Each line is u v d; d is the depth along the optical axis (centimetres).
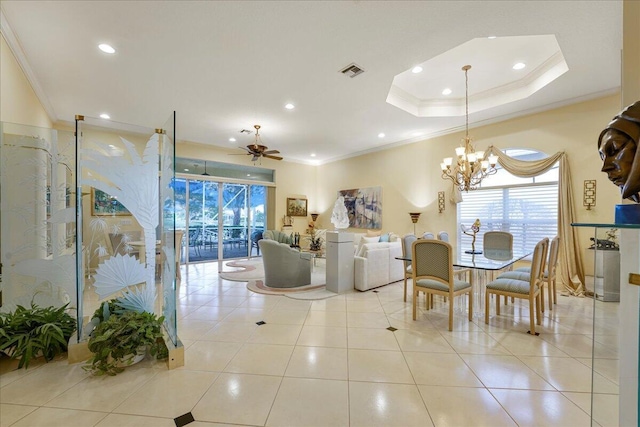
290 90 404
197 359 236
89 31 272
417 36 283
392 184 703
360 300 405
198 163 736
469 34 281
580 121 429
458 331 295
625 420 111
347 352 249
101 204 249
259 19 257
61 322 253
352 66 339
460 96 492
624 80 141
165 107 465
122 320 232
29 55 311
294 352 249
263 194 856
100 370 211
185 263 704
